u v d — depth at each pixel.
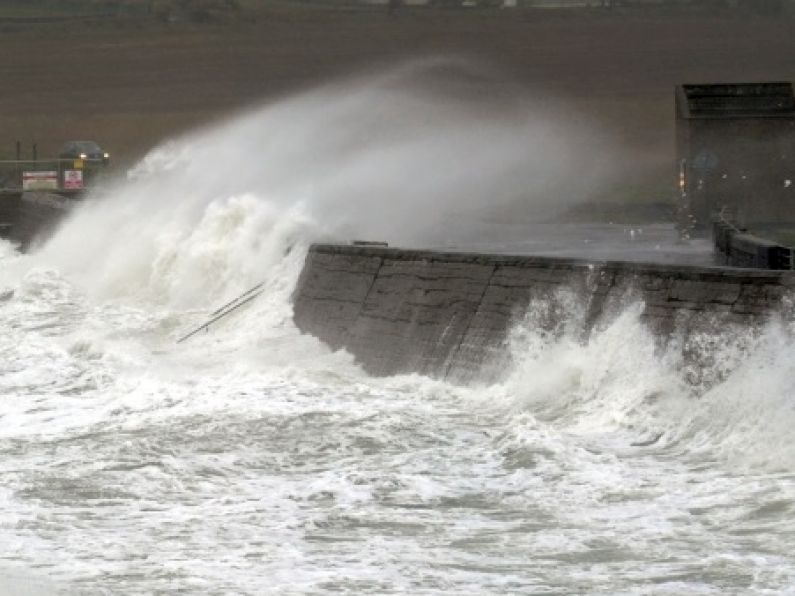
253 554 54.00
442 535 55.03
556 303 74.81
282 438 69.56
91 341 99.88
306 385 79.56
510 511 57.38
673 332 67.44
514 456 63.50
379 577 50.88
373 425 70.25
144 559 53.88
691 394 65.75
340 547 54.34
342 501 59.78
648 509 55.97
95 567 53.03
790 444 59.72
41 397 85.00
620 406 67.69
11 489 63.56
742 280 64.75
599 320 72.06
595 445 64.69
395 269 89.75
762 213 126.62
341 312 93.25
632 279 70.94
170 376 86.88
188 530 57.19
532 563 51.53
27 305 125.44
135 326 108.75
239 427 71.44
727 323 64.81
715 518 54.44
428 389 77.81
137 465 66.81
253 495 61.56
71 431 74.88
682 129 129.75
